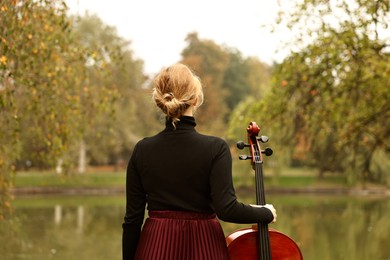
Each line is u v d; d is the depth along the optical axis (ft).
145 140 10.28
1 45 23.72
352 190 169.07
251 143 11.80
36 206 114.11
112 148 167.94
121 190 169.17
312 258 51.19
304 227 75.25
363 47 36.14
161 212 9.93
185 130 9.98
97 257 52.03
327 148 54.80
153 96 10.10
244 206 9.73
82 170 178.19
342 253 53.98
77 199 138.62
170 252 9.73
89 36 160.15
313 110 41.24
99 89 34.53
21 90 31.35
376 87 40.14
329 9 34.88
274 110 41.73
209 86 228.22
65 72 31.48
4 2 23.25
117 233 71.00
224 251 9.96
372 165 111.86
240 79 280.92
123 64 34.88
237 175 136.46
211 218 10.00
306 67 39.52
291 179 179.22
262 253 10.98
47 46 29.35
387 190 168.86
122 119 163.73
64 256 52.03
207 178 9.79
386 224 78.84
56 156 34.12
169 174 9.88
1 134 30.45
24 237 63.21
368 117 43.14
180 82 9.85
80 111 33.73
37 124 32.27
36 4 26.43
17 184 156.56
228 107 274.57
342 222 81.71
